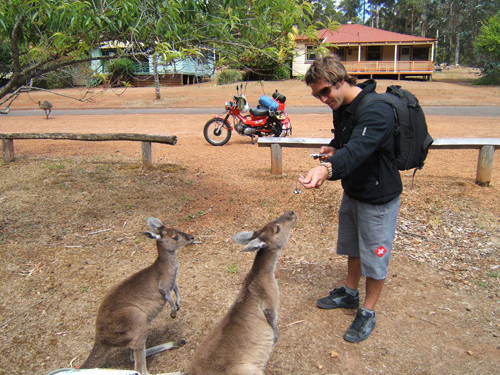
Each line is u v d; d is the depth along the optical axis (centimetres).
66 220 575
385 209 309
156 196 660
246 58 472
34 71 503
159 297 321
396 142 288
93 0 427
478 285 416
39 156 912
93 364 285
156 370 311
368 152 267
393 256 484
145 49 479
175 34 426
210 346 256
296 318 370
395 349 326
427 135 294
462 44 6431
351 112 293
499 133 1170
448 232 535
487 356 315
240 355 257
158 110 2184
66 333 354
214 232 548
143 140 769
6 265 461
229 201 643
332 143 345
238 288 418
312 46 455
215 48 473
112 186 694
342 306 380
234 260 477
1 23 412
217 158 905
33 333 354
